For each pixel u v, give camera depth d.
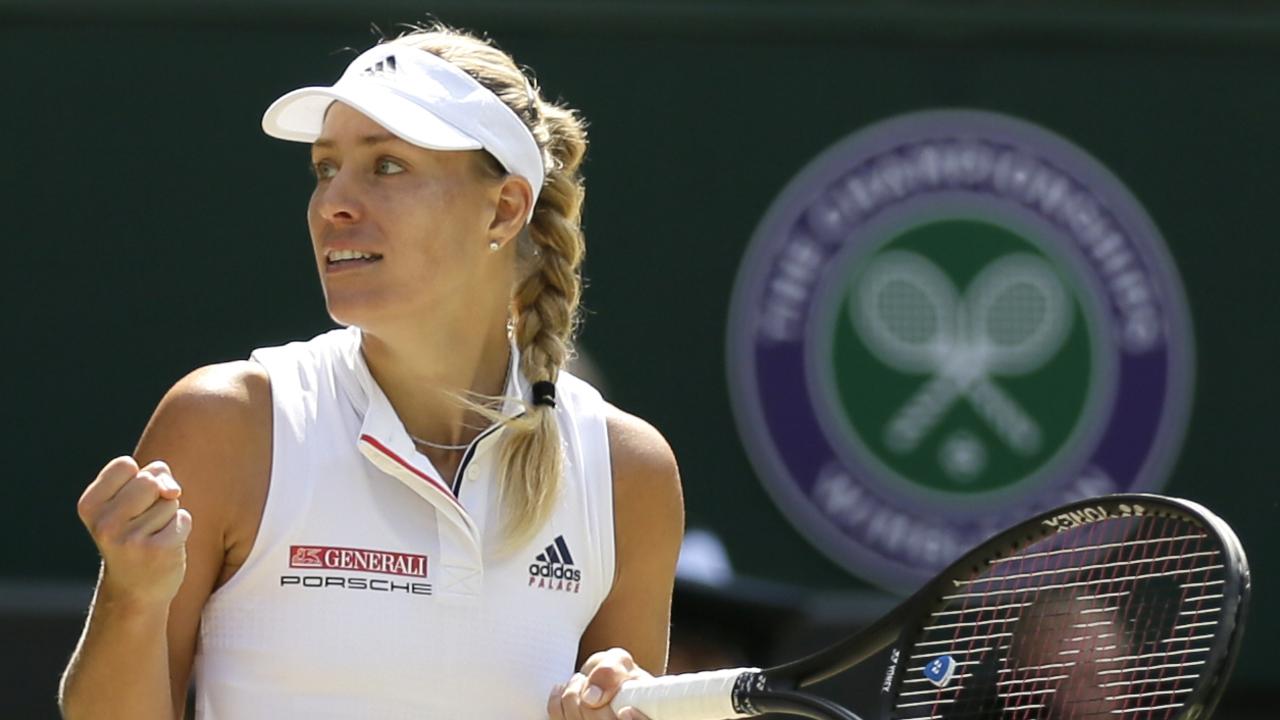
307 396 9.12
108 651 8.36
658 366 23.56
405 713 8.89
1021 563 9.93
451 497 8.98
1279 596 24.31
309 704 8.83
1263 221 24.50
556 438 9.34
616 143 23.64
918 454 23.88
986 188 24.12
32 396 22.50
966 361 23.98
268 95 22.89
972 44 24.20
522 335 9.73
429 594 8.93
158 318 22.62
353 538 8.93
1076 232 24.27
